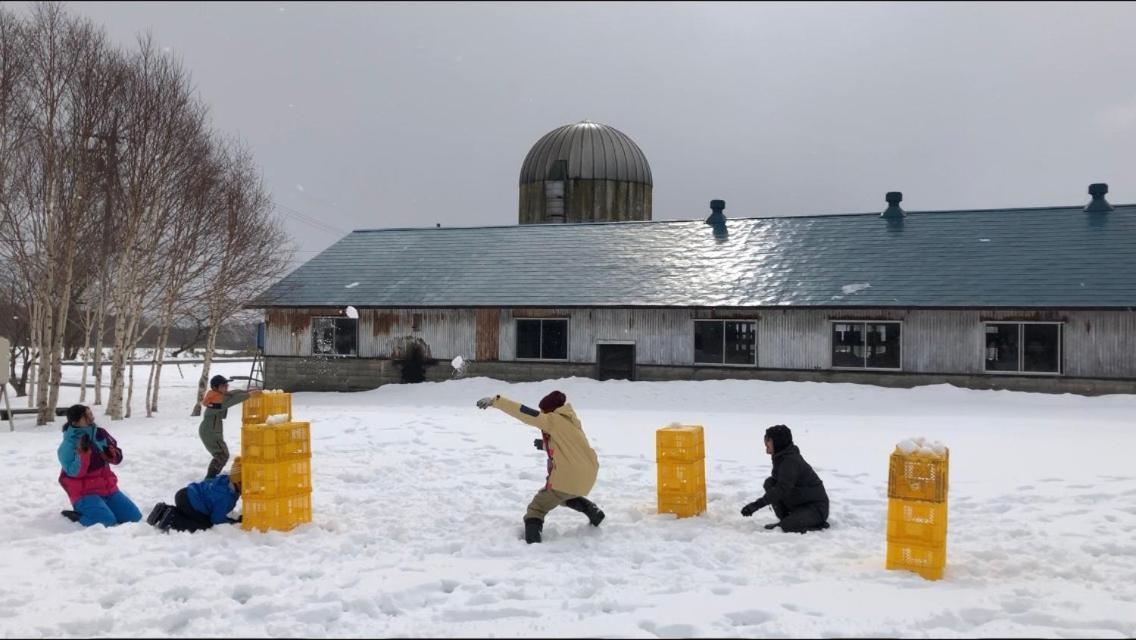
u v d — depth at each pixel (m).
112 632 6.45
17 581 7.61
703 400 24.58
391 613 6.88
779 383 25.83
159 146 25.89
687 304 28.03
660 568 7.94
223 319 32.34
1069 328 24.94
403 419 19.12
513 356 30.34
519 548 8.62
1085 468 13.08
